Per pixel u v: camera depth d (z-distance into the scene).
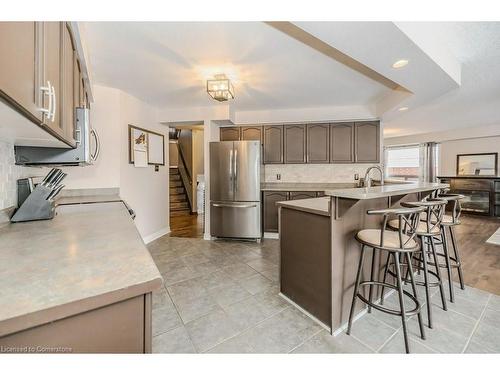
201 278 2.59
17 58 0.71
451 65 2.22
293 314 1.92
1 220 1.40
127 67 2.50
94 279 0.68
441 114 4.62
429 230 1.83
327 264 1.72
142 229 3.74
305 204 2.04
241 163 3.91
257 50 2.16
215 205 3.97
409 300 2.12
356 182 4.41
